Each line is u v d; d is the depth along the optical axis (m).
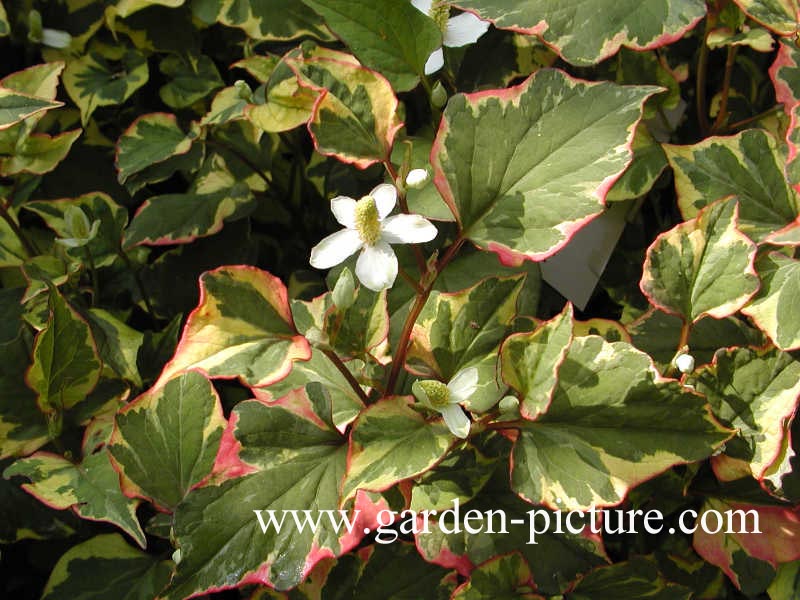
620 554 0.26
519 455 0.20
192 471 0.23
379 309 0.22
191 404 0.24
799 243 0.22
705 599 0.25
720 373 0.23
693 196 0.25
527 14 0.23
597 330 0.25
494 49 0.29
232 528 0.20
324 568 0.24
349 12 0.22
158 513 0.27
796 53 0.25
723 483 0.25
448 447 0.20
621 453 0.20
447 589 0.24
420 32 0.23
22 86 0.28
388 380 0.22
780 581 0.24
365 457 0.19
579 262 0.28
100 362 0.26
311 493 0.20
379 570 0.24
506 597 0.22
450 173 0.21
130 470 0.23
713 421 0.20
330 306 0.22
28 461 0.25
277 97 0.26
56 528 0.27
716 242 0.23
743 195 0.25
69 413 0.27
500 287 0.24
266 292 0.21
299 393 0.21
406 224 0.20
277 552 0.20
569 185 0.20
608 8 0.23
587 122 0.21
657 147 0.27
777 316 0.22
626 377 0.20
